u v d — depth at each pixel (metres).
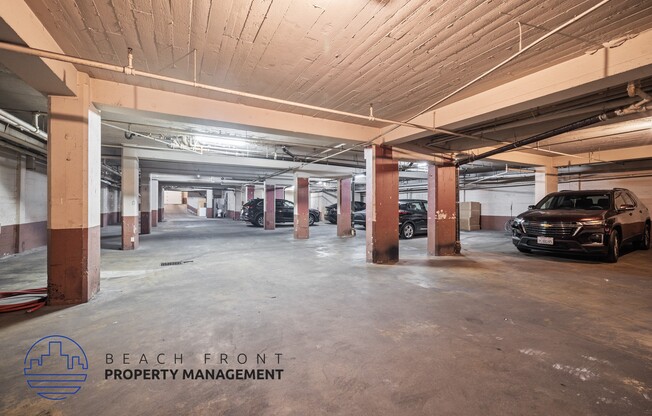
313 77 3.52
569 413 1.62
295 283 4.31
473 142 6.34
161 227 14.78
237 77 3.54
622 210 5.96
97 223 3.82
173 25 2.53
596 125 5.39
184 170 12.13
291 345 2.41
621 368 2.06
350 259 6.21
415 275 4.77
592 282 4.26
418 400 1.74
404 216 10.02
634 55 2.61
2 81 3.81
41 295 3.76
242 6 2.27
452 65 3.21
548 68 3.21
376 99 4.20
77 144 3.47
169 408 1.68
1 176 6.34
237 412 1.65
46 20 2.48
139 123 5.91
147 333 2.63
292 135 5.23
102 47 2.89
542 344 2.42
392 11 2.31
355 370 2.05
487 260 5.98
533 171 9.01
